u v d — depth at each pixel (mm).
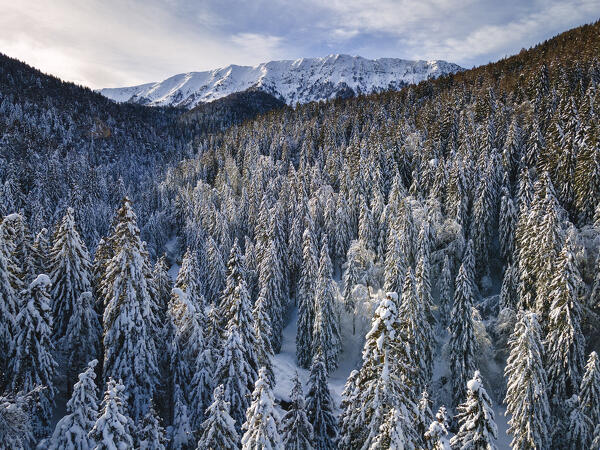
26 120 148875
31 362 21594
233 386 23375
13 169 80188
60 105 192625
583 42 104500
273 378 30672
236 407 23047
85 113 198000
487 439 17938
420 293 36812
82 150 152250
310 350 43844
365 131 96125
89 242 71688
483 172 51781
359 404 18969
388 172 68062
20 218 31031
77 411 18109
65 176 97438
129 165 158875
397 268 41406
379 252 51250
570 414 28391
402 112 104312
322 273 42250
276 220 55219
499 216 50250
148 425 19391
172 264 83375
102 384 25422
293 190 67750
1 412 14109
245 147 115812
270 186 77312
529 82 84000
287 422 21062
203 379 25000
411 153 71125
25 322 21297
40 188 77625
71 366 26141
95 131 182625
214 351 27203
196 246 71188
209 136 177000
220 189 94562
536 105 71000
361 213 54688
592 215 43250
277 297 47906
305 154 94188
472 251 46906
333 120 113438
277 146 109875
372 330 17891
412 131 82625
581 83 69812
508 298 41062
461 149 61781
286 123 134000
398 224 47969
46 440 18469
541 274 34406
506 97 83625
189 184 104938
